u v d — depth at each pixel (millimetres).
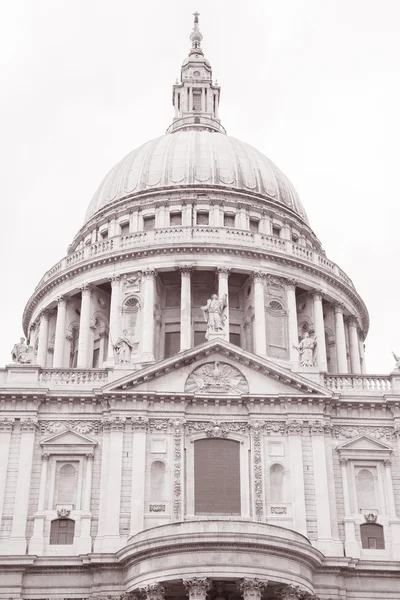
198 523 48562
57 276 79375
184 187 83062
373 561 52969
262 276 75938
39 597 51312
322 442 56438
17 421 56500
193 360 58406
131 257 76250
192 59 101625
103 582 51062
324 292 79062
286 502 54656
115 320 74125
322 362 75500
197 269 75625
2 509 53875
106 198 87500
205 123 97562
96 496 54875
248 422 56938
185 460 55688
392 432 57812
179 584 48562
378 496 56062
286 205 86375
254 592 46812
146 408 56656
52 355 79750
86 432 56719
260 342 72312
